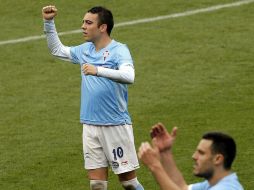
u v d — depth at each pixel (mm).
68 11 59469
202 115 43594
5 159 39625
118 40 54656
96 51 33062
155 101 45812
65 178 37562
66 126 43281
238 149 39406
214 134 23125
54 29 34312
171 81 48344
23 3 60844
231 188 22719
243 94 45938
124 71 31109
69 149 40469
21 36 55969
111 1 60531
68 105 45938
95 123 32969
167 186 23078
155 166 23250
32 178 37656
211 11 58344
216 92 46406
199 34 54906
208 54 51750
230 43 53250
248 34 54500
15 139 41906
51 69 50844
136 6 59625
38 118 44406
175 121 43094
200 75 48906
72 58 33969
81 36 55812
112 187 36750
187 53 52094
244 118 43000
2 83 49219
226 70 49375
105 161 33438
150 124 42938
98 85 32719
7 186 36938
